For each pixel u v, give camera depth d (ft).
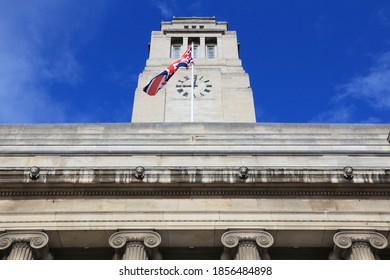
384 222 94.48
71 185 97.66
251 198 97.91
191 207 96.48
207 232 93.91
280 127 126.31
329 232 93.91
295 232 93.91
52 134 123.54
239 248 91.15
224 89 198.18
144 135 122.31
